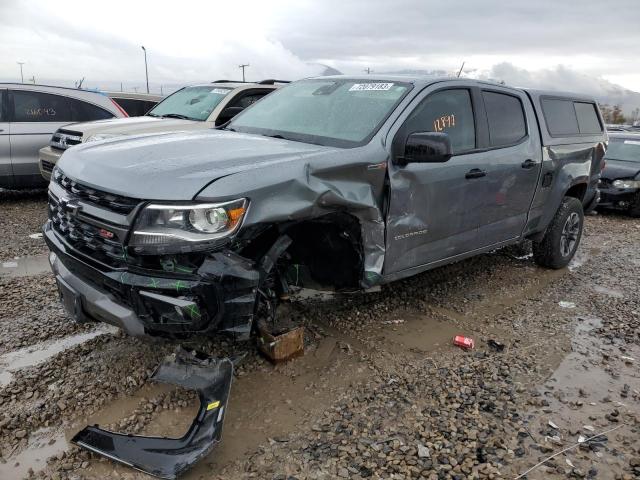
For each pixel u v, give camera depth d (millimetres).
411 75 4426
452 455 2801
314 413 3109
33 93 8430
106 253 2885
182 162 2963
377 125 3732
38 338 3830
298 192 3010
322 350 3812
